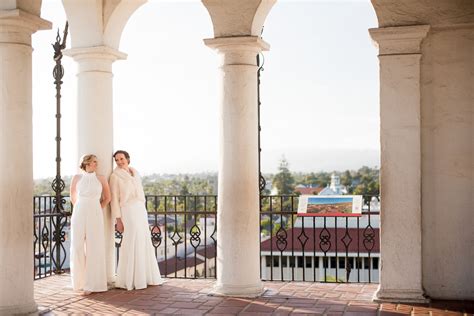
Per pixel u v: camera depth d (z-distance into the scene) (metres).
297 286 9.61
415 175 8.46
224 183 9.03
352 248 16.66
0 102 7.50
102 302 8.66
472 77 8.54
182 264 18.31
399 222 8.48
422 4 8.45
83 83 9.82
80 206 9.38
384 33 8.42
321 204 9.86
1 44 7.50
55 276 10.93
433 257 8.66
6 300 7.41
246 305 8.33
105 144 9.84
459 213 8.60
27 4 7.59
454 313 7.77
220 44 8.91
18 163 7.53
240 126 8.97
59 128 11.34
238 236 8.95
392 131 8.49
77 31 9.80
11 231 7.45
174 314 7.89
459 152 8.60
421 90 8.63
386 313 7.79
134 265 9.59
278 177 28.84
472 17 8.39
